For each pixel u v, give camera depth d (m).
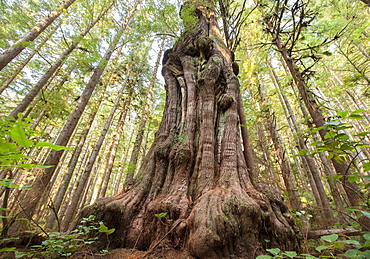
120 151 22.22
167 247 2.54
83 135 11.44
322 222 5.79
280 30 7.16
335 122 1.37
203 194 3.12
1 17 9.48
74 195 9.25
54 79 12.07
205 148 3.83
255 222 2.62
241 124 5.36
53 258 2.26
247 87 12.09
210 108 4.39
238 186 3.23
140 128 12.37
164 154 3.96
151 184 3.73
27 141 0.77
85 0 8.59
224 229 2.31
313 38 7.50
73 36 7.32
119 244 2.79
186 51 5.89
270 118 11.39
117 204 3.01
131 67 14.34
